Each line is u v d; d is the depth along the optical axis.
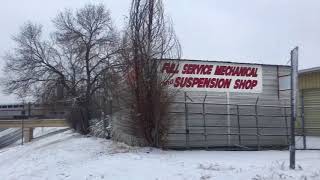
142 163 16.81
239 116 25.27
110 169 16.00
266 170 14.62
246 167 15.55
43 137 58.31
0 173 23.23
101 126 38.06
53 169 19.25
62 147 30.73
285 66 26.44
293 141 15.12
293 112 15.33
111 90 28.50
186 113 23.86
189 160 17.80
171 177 13.96
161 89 22.47
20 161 28.33
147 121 22.39
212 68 24.89
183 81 24.17
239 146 24.72
